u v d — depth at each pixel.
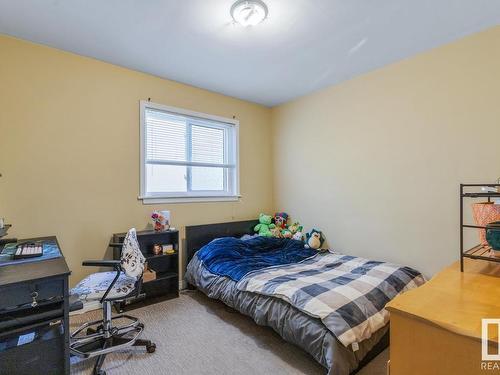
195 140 3.55
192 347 2.00
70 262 2.56
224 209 3.71
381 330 1.83
